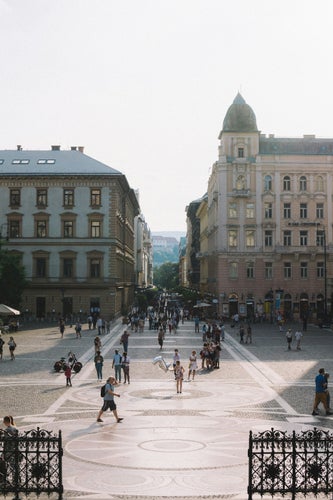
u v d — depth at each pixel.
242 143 104.94
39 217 96.12
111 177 95.69
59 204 96.12
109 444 22.89
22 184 96.31
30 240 95.94
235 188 104.19
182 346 58.84
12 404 30.42
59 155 100.88
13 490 16.84
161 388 35.38
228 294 103.44
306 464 16.72
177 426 25.78
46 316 95.88
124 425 25.94
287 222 104.06
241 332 62.53
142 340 64.69
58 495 16.95
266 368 43.94
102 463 20.47
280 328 78.62
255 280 103.50
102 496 17.19
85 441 23.33
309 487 17.25
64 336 68.88
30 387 35.59
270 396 32.81
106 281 95.81
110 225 95.94
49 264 96.06
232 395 33.12
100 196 96.25
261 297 103.38
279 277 103.56
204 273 137.12
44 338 66.25
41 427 25.53
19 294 88.31
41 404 30.44
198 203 173.88
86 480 18.66
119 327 82.56
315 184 104.62
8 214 96.12
